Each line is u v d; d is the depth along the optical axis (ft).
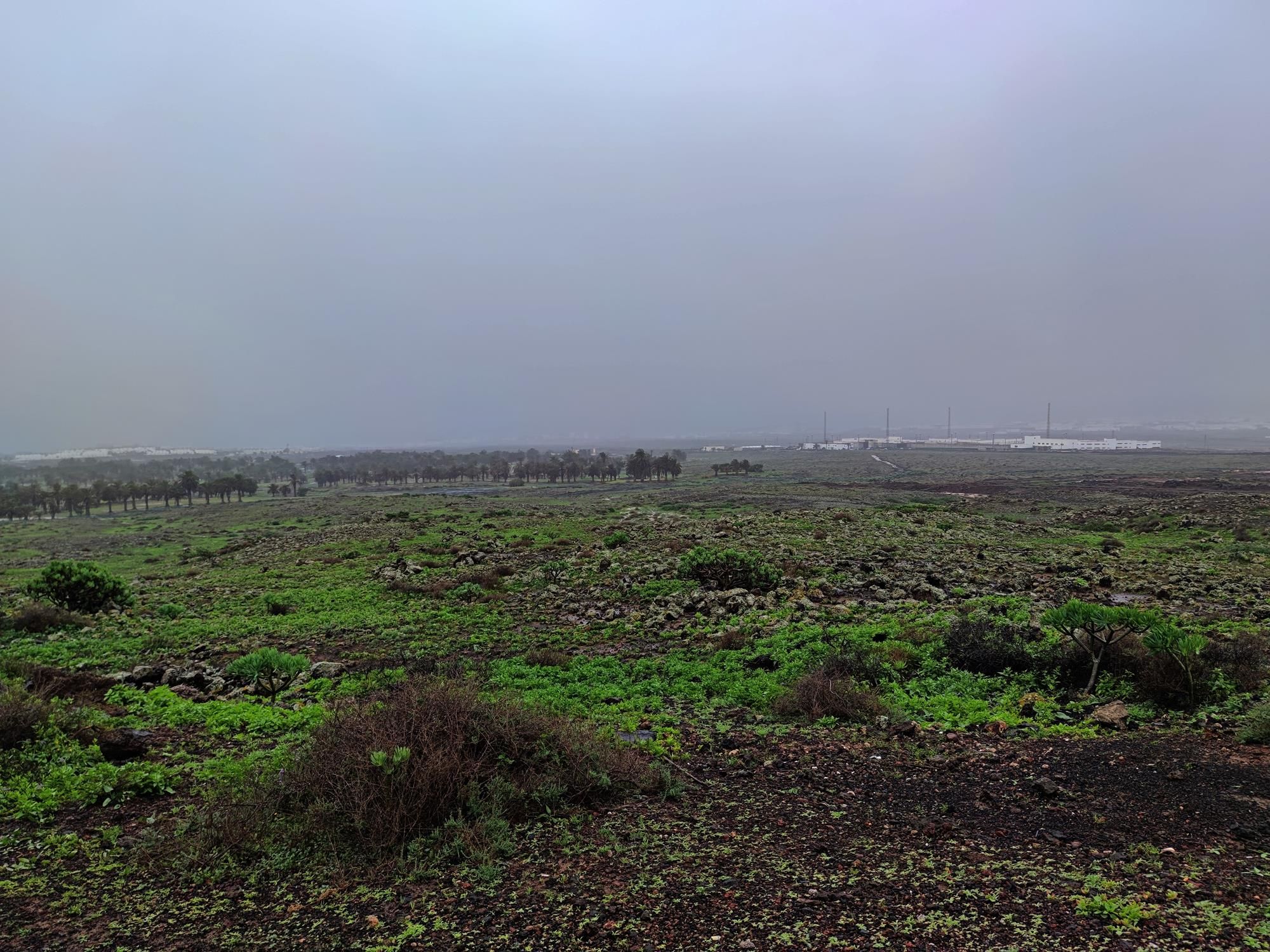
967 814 25.68
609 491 422.00
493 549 120.47
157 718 42.04
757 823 25.54
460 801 24.90
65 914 20.42
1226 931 17.28
